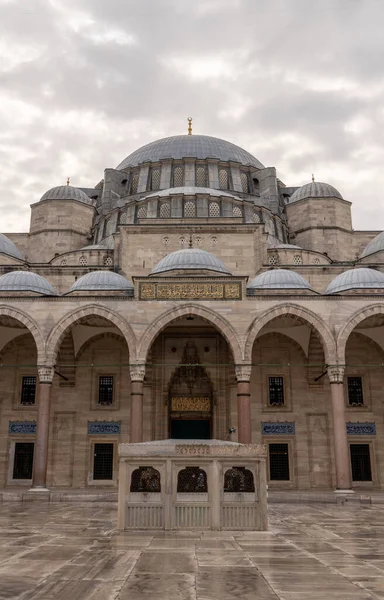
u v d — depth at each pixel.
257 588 7.95
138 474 14.49
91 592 7.70
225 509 14.27
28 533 14.29
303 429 37.78
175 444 14.55
